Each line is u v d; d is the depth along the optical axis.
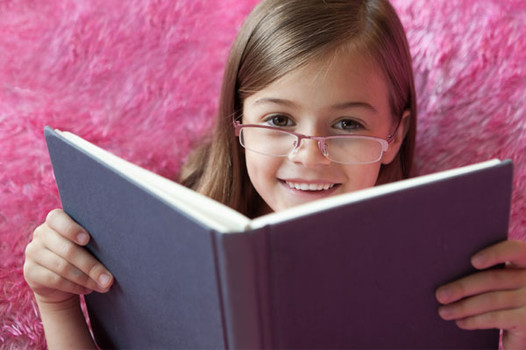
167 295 0.74
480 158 1.33
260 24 1.16
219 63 1.52
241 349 0.65
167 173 1.51
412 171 1.39
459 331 0.80
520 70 1.29
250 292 0.62
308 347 0.68
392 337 0.74
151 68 1.50
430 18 1.36
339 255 0.66
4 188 1.36
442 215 0.71
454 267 0.75
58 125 1.44
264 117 1.13
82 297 1.36
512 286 0.78
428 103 1.37
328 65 1.07
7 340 1.27
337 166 1.12
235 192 1.38
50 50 1.50
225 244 0.60
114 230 0.80
